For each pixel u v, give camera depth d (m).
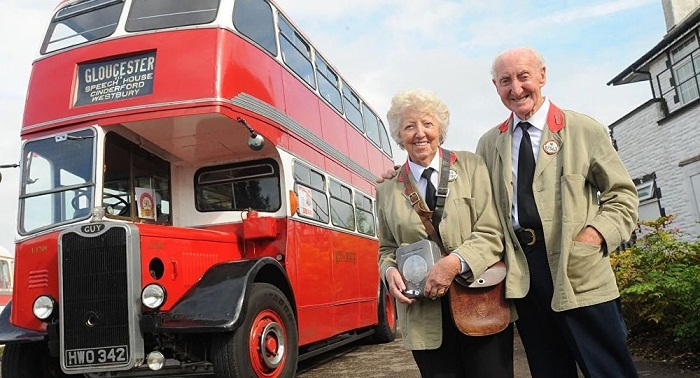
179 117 5.83
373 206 11.04
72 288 5.04
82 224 5.13
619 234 2.74
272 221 6.57
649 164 15.04
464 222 2.99
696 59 13.11
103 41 6.17
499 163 3.15
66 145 5.95
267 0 7.29
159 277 5.21
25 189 5.98
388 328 10.67
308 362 8.77
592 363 2.75
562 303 2.75
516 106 3.02
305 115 7.89
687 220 13.51
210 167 7.21
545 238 2.88
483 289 2.90
